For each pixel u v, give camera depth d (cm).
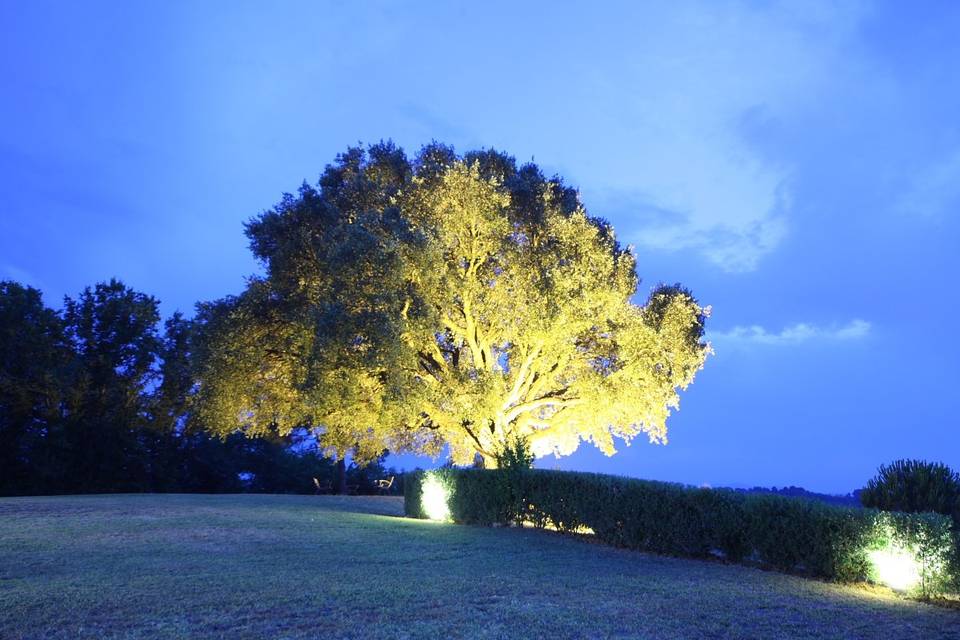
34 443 4172
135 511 2075
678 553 1445
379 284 2223
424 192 2591
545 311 2345
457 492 2066
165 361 4681
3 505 2177
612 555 1427
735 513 1328
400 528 1816
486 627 766
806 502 1221
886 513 1099
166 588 934
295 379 2469
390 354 2188
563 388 2803
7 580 984
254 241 2700
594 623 800
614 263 2656
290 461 5375
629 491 1550
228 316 2652
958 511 1155
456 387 2406
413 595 920
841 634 793
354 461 2917
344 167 2872
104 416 4447
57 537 1462
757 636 771
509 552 1404
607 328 2622
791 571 1245
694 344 2753
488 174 2709
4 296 4222
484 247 2591
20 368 4188
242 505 2466
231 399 2662
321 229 2588
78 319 4578
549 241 2502
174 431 4862
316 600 874
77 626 729
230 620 770
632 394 2509
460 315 2692
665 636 758
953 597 1019
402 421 2508
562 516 1745
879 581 1091
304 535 1617
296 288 2595
